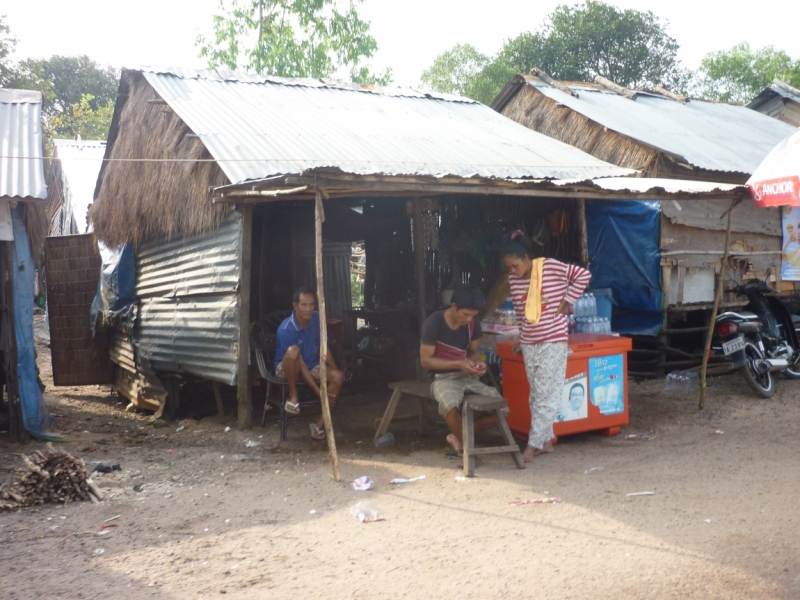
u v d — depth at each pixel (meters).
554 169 8.38
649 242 8.94
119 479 5.62
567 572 3.64
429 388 6.30
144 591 3.54
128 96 9.98
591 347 6.44
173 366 8.55
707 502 4.64
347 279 11.55
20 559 3.96
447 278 10.04
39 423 7.12
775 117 16.09
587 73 30.45
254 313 9.99
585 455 5.98
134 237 9.39
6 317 6.98
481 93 28.94
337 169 5.07
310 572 3.72
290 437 7.04
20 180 6.64
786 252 10.20
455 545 4.05
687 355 9.51
